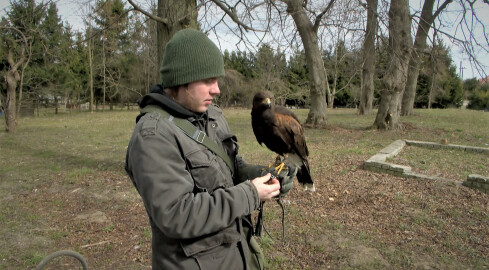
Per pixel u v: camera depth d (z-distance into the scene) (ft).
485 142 38.29
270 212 17.21
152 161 4.96
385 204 18.06
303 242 14.24
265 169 6.94
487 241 13.96
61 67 94.48
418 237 14.48
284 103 118.83
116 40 77.15
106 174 25.62
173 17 23.75
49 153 34.65
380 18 31.96
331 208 17.80
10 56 52.34
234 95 115.24
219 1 25.63
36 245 14.49
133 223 16.61
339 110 115.85
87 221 16.93
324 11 33.53
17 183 23.71
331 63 114.42
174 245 5.36
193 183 5.40
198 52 5.47
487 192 18.86
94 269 12.69
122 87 122.83
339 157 29.50
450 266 12.29
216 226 5.07
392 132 46.44
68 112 109.91
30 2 31.91
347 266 12.46
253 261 6.78
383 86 47.42
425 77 111.75
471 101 136.46
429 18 52.60
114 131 53.21
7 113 52.70
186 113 5.69
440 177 21.93
